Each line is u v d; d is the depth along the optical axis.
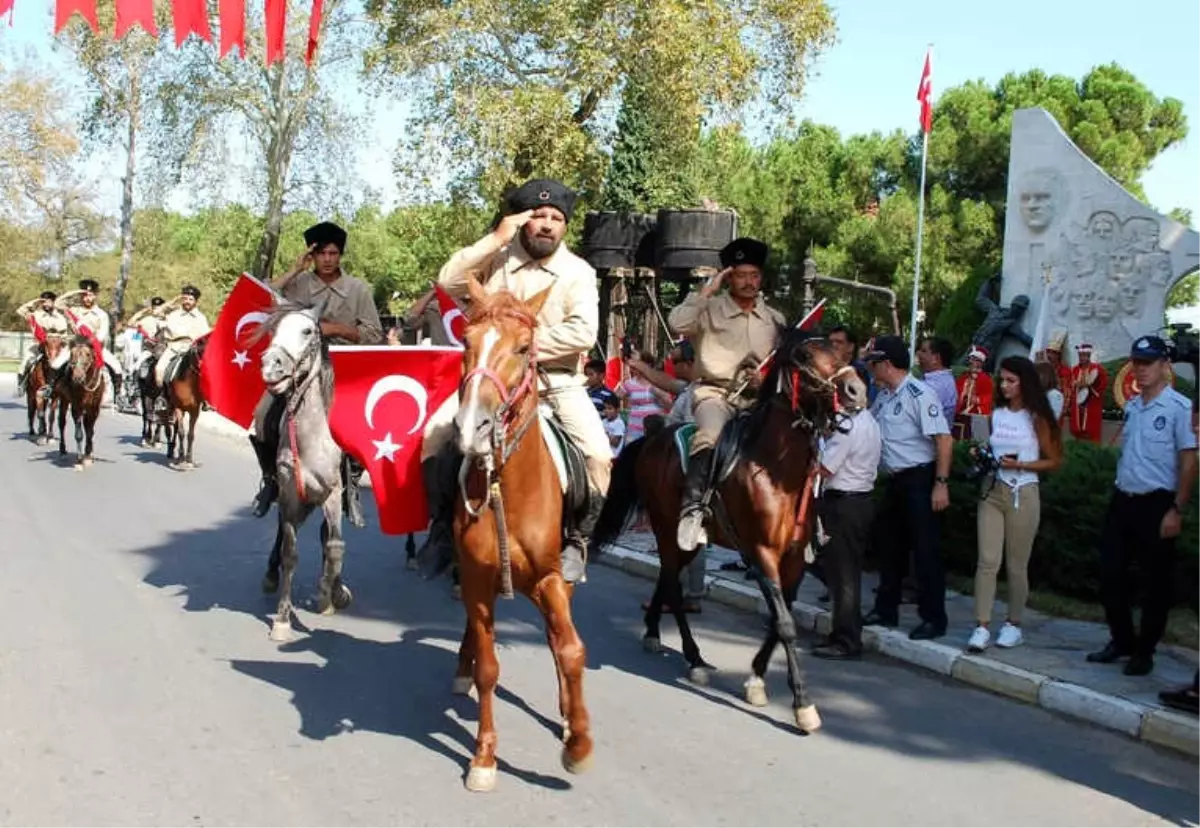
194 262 50.50
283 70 25.75
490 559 4.91
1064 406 15.11
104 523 11.42
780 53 21.47
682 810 4.90
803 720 6.00
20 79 40.47
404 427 6.29
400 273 47.78
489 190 20.41
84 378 15.75
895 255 32.75
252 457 18.31
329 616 8.13
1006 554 7.46
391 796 4.90
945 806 5.09
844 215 34.72
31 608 7.79
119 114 28.92
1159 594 6.82
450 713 6.05
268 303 8.17
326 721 5.84
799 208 35.41
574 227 24.97
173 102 27.08
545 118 20.00
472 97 20.34
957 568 9.83
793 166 36.00
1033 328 19.89
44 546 10.02
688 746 5.73
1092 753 5.89
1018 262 20.17
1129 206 19.05
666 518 7.05
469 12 20.47
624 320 17.78
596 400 12.37
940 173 34.28
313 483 7.59
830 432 6.07
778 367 6.17
